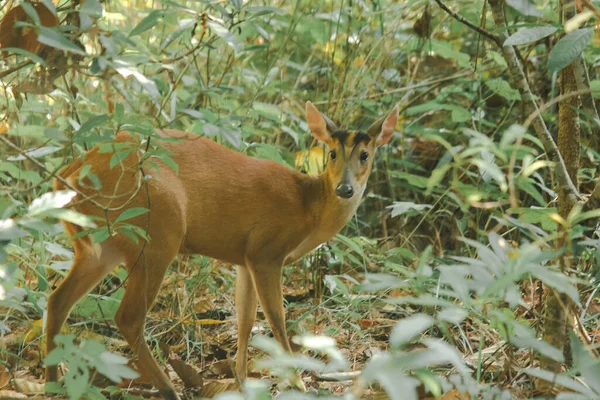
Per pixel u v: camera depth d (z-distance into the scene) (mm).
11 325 7617
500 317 3809
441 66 11867
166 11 5512
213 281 8711
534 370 3799
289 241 7320
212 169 7051
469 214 9125
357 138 7578
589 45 9438
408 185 10344
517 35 5047
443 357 3148
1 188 4887
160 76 9516
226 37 5582
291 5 11750
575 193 5656
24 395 5789
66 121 7730
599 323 7031
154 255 6512
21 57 6113
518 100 10453
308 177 7574
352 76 10844
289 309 8180
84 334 7230
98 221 6379
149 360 6270
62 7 6004
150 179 5887
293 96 11328
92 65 5215
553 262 6422
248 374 7219
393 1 11555
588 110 6641
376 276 3818
